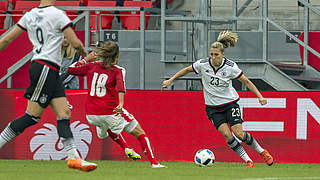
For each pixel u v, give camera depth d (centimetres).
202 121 2995
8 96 3042
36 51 1917
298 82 3684
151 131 3027
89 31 3356
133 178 1795
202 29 3653
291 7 4369
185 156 3002
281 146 2945
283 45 3666
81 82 3419
